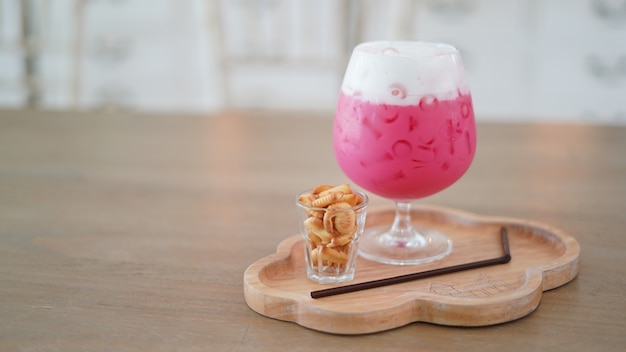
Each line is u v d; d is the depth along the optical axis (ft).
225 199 3.39
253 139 4.07
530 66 6.78
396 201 3.05
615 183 3.52
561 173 3.63
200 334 2.54
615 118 6.83
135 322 2.60
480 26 6.71
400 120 2.82
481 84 6.91
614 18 6.51
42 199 3.40
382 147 2.85
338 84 6.99
